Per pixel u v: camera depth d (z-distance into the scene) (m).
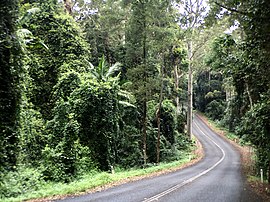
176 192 11.38
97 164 18.14
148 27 21.23
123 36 32.34
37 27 22.75
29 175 12.34
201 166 24.12
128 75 22.45
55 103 19.88
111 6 27.59
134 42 21.97
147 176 16.88
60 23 23.47
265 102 14.85
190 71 39.06
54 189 11.18
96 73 21.17
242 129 18.86
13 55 9.43
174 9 24.61
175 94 36.31
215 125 57.03
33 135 17.06
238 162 27.80
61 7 27.30
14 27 9.09
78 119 18.42
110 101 19.41
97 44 32.09
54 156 14.98
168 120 32.00
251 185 14.69
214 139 46.91
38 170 14.24
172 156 29.22
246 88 18.56
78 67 22.58
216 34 32.22
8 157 10.10
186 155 32.38
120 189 11.84
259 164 20.34
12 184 10.41
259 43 9.16
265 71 11.22
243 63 15.39
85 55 24.20
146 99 22.75
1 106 9.30
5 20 8.59
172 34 21.83
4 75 9.32
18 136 10.30
